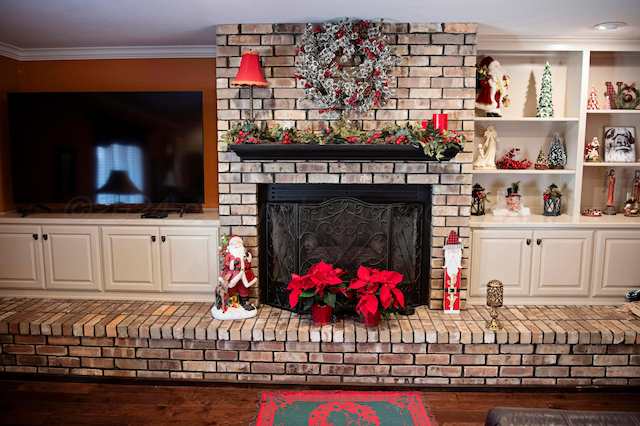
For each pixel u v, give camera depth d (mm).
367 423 2354
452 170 2891
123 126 3303
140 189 3348
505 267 3129
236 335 2703
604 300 3174
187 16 2631
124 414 2471
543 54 3434
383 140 2709
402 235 2992
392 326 2754
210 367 2758
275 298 3096
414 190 2979
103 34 3043
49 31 2965
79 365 2820
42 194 3406
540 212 3520
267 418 2400
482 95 3250
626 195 3555
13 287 3297
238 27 2811
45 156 3367
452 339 2668
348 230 2963
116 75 3521
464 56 2812
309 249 2992
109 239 3199
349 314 2951
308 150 2705
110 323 2799
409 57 2816
